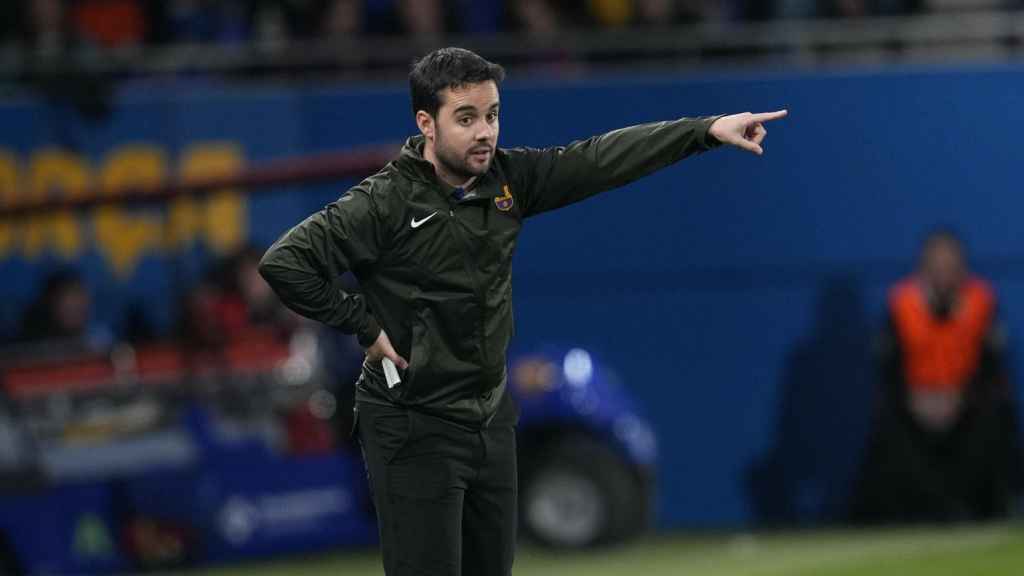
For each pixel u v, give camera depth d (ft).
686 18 157.89
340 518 137.39
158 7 158.51
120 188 140.36
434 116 60.08
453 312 61.82
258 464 136.77
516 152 63.10
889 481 151.12
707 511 155.12
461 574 65.57
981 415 148.87
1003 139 154.10
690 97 152.46
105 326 144.25
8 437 133.59
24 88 149.48
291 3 157.89
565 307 154.30
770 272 154.30
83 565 134.00
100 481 134.92
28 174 146.30
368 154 142.41
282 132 149.79
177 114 148.15
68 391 135.64
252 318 141.90
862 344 154.30
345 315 61.16
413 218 61.21
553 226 154.10
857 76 153.58
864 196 154.20
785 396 154.61
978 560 124.77
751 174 153.89
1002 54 161.58
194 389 137.39
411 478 63.00
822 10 159.53
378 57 153.48
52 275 143.33
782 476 154.71
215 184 139.44
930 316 148.36
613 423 138.21
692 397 154.81
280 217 147.33
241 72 153.58
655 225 154.20
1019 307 153.99
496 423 63.77
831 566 126.31
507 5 157.38
